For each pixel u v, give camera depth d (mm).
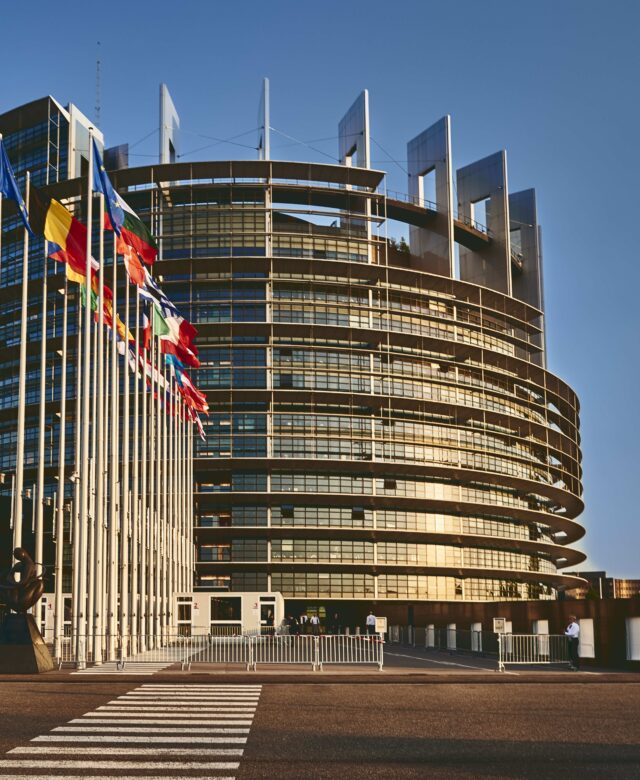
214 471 96188
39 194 37375
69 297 97438
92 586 38562
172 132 111438
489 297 112688
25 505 55656
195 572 93562
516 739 14883
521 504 109500
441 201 112375
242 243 101562
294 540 94688
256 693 23531
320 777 11328
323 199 106938
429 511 100000
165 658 40344
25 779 11117
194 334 55281
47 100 111188
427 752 13391
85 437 37062
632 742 14664
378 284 103438
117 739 14500
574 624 33875
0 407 102438
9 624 30641
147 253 44344
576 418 131250
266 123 105375
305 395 96375
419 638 57719
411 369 103438
